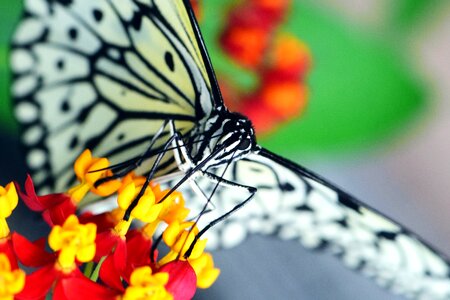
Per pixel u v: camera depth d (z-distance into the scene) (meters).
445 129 0.41
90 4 0.29
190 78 0.28
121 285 0.26
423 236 0.43
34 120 0.29
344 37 0.32
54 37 0.29
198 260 0.27
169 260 0.27
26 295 0.26
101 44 0.29
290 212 0.31
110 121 0.29
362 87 0.32
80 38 0.29
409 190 0.42
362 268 0.32
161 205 0.27
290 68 0.31
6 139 0.33
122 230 0.27
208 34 0.31
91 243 0.26
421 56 0.33
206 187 0.30
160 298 0.26
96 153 0.29
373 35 0.32
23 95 0.29
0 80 0.30
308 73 0.31
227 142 0.28
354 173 0.41
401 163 0.42
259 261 0.38
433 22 0.33
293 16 0.32
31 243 0.26
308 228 0.31
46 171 0.29
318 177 0.30
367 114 0.32
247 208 0.31
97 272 0.27
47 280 0.26
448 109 0.40
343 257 0.32
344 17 0.32
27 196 0.27
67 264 0.26
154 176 0.29
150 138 0.29
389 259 0.31
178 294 0.27
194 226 0.27
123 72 0.29
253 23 0.31
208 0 0.31
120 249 0.27
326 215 0.31
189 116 0.29
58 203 0.27
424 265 0.31
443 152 0.42
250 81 0.31
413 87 0.32
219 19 0.31
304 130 0.32
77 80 0.29
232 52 0.31
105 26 0.29
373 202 0.41
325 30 0.32
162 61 0.29
